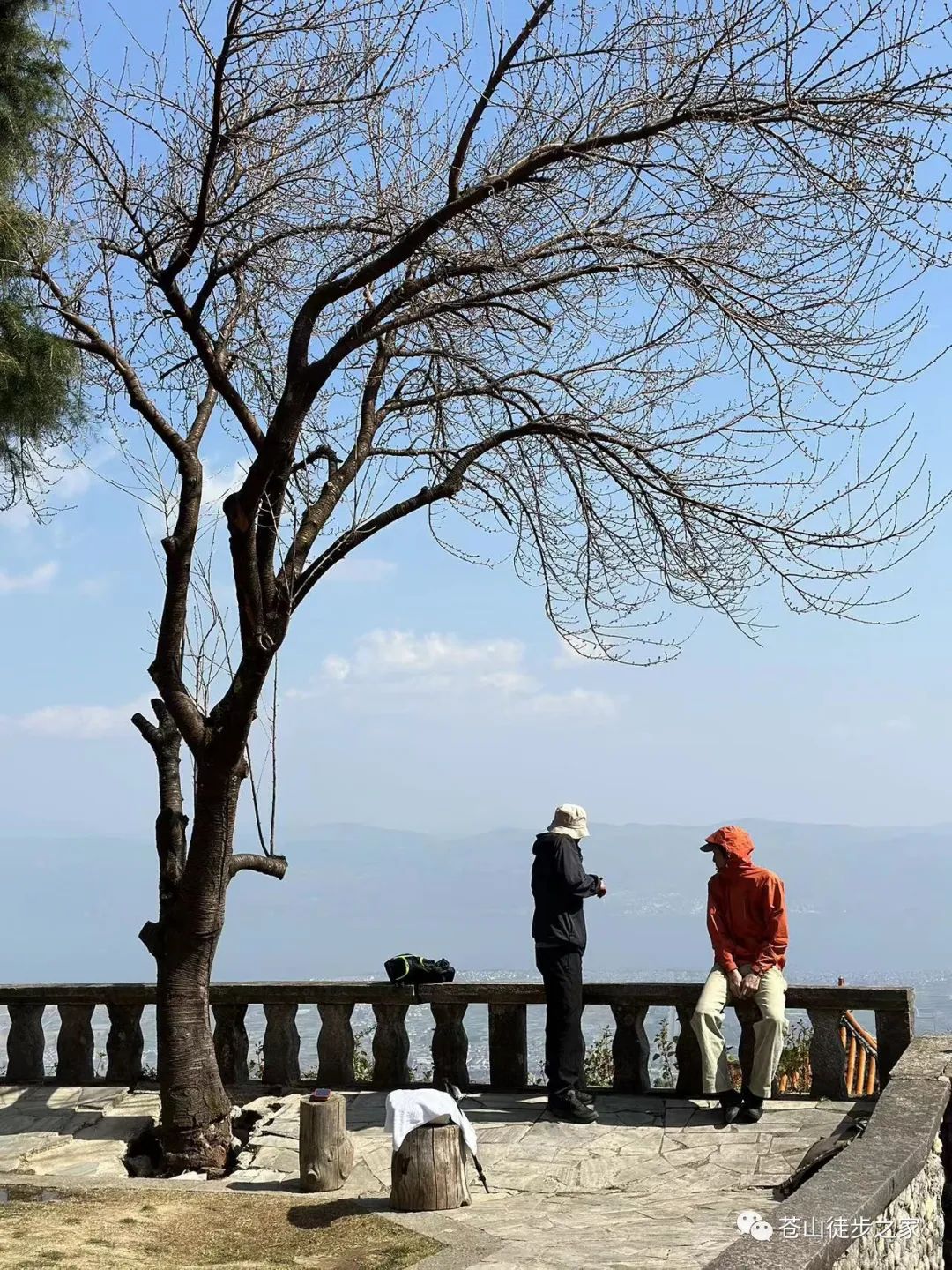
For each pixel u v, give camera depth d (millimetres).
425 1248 6570
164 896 10023
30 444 8953
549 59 9070
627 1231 6766
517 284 10016
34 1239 6848
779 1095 9836
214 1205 7738
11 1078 11594
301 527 10336
